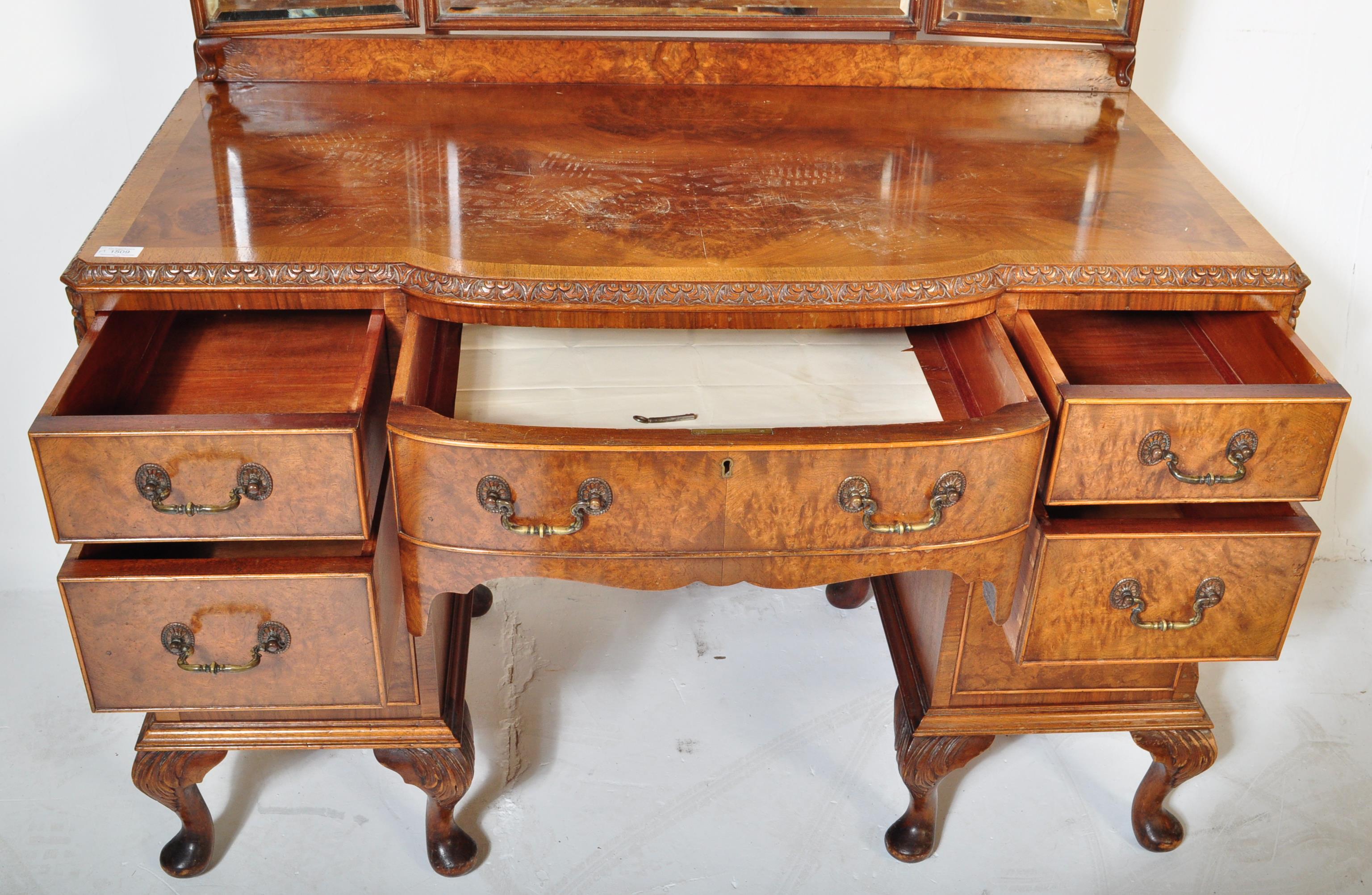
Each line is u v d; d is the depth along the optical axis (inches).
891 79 66.3
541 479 43.4
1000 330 48.7
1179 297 49.9
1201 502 50.0
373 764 67.6
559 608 79.3
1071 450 46.1
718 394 50.5
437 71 64.3
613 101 63.9
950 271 48.0
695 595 81.0
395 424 42.9
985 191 55.5
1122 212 54.0
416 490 44.3
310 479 43.8
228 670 48.0
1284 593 50.1
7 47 63.0
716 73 65.6
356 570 46.1
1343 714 73.0
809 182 55.8
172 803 57.5
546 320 47.6
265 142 57.5
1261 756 69.7
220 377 50.2
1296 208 74.4
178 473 43.3
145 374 50.2
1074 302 49.8
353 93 63.2
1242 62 69.8
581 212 52.0
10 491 76.3
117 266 46.7
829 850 63.3
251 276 46.9
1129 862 62.9
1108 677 57.7
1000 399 48.0
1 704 70.2
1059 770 68.6
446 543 45.8
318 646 48.0
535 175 55.5
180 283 46.7
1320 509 84.7
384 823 64.1
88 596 45.7
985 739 58.8
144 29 64.2
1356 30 68.3
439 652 57.3
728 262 48.1
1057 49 66.1
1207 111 71.6
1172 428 45.6
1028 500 46.5
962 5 63.8
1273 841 64.2
